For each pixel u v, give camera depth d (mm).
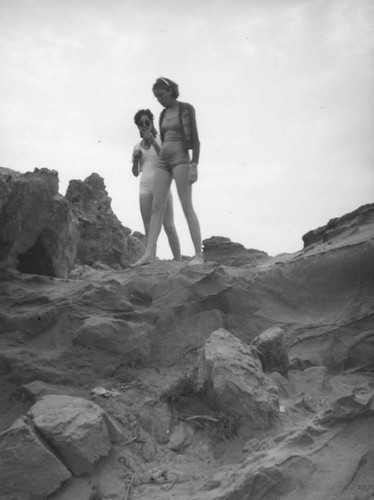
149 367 6531
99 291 6988
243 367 5609
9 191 6938
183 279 7141
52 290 7371
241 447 5199
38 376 6125
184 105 7754
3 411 5793
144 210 8695
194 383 5820
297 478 4461
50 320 6750
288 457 4598
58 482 4480
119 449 5121
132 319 6828
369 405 5164
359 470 4574
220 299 7129
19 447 4520
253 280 7465
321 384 6273
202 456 5207
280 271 7602
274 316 7250
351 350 6898
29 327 6715
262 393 5473
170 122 7797
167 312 6879
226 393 5383
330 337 7016
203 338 6820
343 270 7508
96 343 6363
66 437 4668
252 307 7234
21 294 7219
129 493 4703
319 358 6844
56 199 8109
